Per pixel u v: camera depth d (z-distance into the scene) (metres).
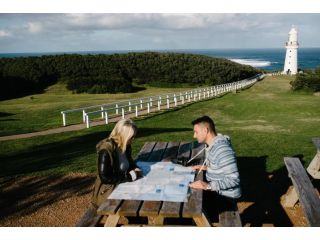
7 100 44.66
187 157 5.59
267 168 8.17
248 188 7.07
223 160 4.21
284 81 57.66
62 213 6.19
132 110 25.66
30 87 51.28
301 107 26.36
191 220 5.30
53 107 32.41
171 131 14.67
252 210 6.14
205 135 4.38
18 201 6.75
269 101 30.31
